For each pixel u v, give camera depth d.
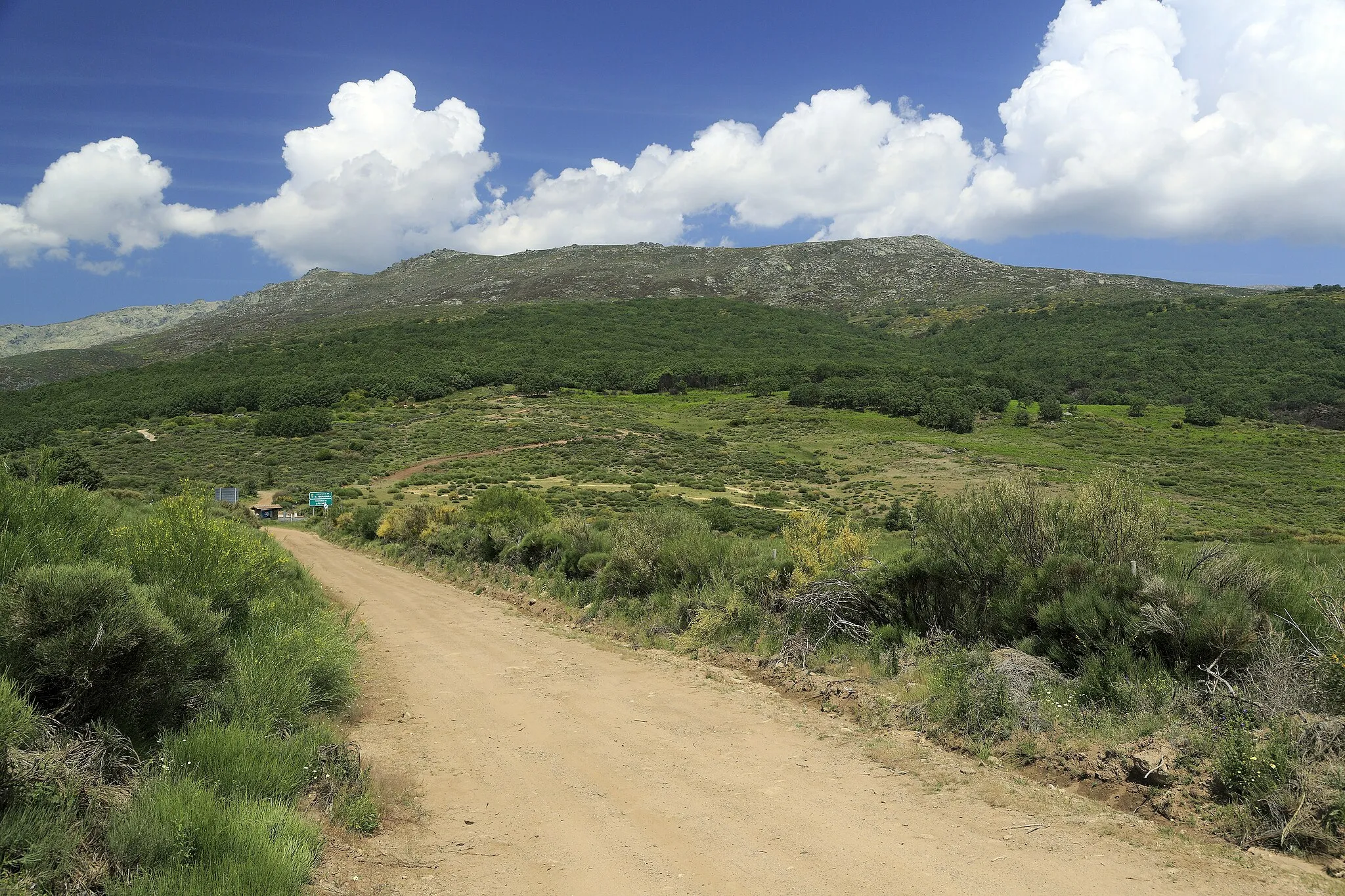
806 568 10.95
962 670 7.37
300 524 55.88
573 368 167.88
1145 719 5.86
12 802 3.93
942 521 9.27
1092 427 103.81
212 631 6.60
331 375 151.00
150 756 5.17
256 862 3.99
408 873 4.45
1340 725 5.09
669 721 7.71
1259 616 6.52
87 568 5.58
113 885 3.77
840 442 100.56
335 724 7.46
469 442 96.50
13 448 85.62
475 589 19.72
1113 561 7.98
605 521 22.45
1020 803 5.36
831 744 6.85
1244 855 4.45
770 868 4.46
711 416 126.81
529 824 5.21
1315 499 57.03
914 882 4.25
